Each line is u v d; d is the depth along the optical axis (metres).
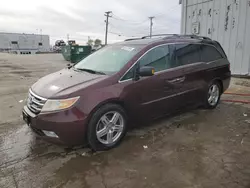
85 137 2.96
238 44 8.26
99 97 2.95
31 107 3.09
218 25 8.80
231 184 2.36
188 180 2.44
